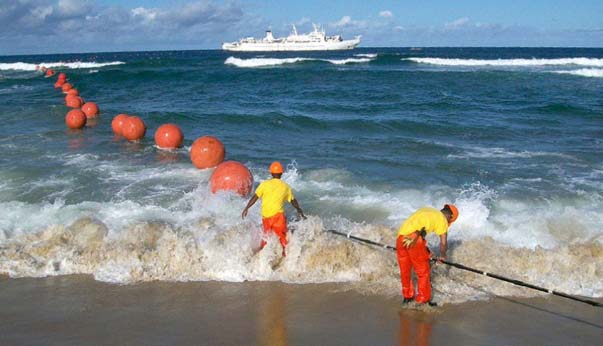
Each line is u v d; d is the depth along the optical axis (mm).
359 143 15062
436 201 9484
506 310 5676
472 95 27891
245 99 27281
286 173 11297
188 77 40438
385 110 22547
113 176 11148
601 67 47406
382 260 6719
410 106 23719
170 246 6887
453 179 11055
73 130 17141
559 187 10422
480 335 5133
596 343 4988
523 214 8688
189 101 26516
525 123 18781
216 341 4965
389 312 5602
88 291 6059
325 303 5801
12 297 5887
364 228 7559
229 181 9070
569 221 8273
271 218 6691
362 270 6559
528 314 5590
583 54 103125
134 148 14172
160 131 14078
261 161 12695
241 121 18953
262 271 6566
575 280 6395
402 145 14711
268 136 16344
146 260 6754
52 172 11430
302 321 5383
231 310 5625
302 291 6086
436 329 5242
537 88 30547
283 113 21406
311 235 7031
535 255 6816
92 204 9023
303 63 57406
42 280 6336
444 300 5883
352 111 22312
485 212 8469
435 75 39312
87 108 20312
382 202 9367
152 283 6281
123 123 15297
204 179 10906
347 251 6816
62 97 27719
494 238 7625
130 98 28094
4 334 5082
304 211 8914
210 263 6672
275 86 34031
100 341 4957
